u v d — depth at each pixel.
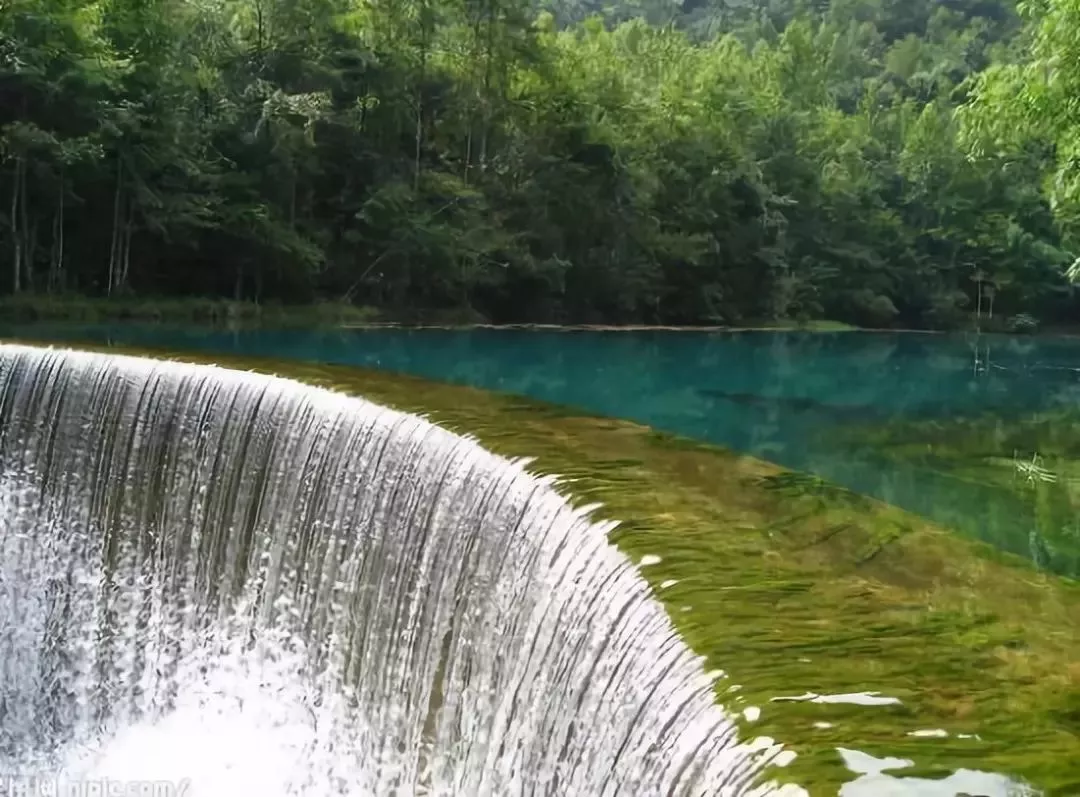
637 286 43.25
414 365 24.48
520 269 39.50
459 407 11.80
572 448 9.85
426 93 40.38
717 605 6.03
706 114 50.31
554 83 42.59
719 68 56.41
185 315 31.28
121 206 31.50
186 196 31.89
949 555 7.40
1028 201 50.56
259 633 11.47
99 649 13.12
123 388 13.55
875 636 5.75
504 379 23.30
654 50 61.59
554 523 7.86
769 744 4.49
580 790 6.04
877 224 52.84
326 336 29.66
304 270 34.56
